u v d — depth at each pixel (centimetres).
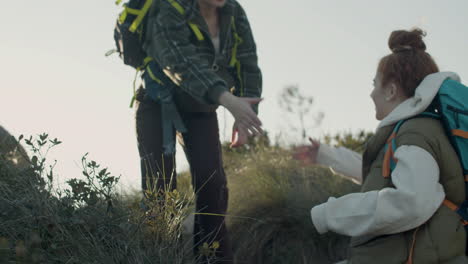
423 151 236
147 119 352
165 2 332
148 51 341
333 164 316
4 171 281
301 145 320
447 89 247
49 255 247
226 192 359
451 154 239
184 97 343
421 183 230
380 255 242
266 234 445
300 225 446
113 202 292
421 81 261
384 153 254
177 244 290
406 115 250
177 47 323
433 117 248
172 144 340
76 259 251
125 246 266
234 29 361
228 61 361
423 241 234
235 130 322
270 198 462
